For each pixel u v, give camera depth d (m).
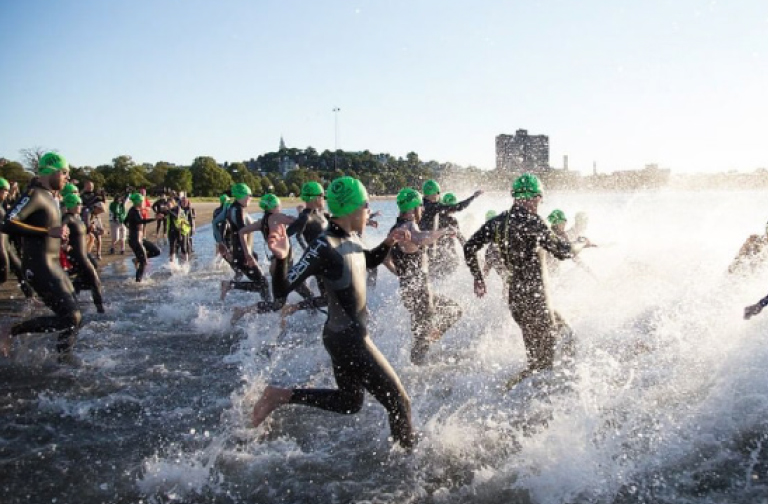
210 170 90.06
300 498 3.19
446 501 3.12
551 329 4.56
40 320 5.58
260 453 3.74
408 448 3.61
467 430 3.96
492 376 5.07
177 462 3.61
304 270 3.31
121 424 4.25
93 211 10.73
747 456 3.43
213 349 6.38
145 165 97.94
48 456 3.73
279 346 6.44
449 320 5.62
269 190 7.60
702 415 3.89
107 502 3.19
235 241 8.58
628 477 3.27
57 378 5.30
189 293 10.22
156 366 5.70
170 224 15.18
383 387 3.48
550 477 3.29
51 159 5.59
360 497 3.18
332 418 4.29
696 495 3.08
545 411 4.18
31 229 5.37
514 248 4.54
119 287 10.97
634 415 3.93
